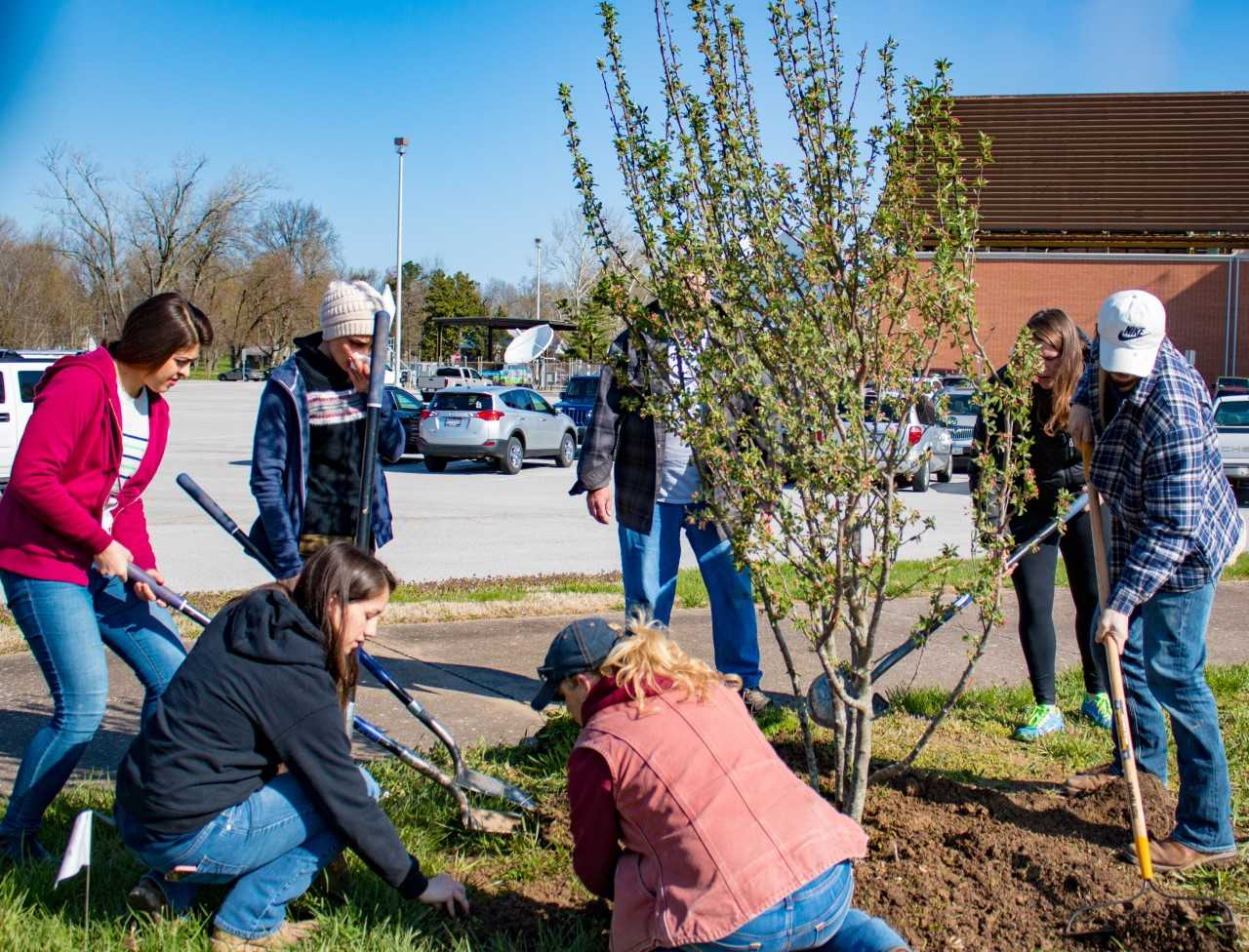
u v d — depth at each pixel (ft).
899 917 11.05
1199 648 12.28
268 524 13.73
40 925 10.43
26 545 11.74
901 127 11.70
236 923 10.35
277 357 263.90
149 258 233.96
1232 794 14.40
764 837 8.74
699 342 12.61
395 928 10.90
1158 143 116.78
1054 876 11.84
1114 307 12.13
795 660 21.84
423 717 13.61
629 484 17.83
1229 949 10.53
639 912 9.02
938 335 12.17
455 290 308.60
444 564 35.47
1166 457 12.03
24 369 53.01
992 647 23.02
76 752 12.10
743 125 12.80
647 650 9.54
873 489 12.14
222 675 10.02
